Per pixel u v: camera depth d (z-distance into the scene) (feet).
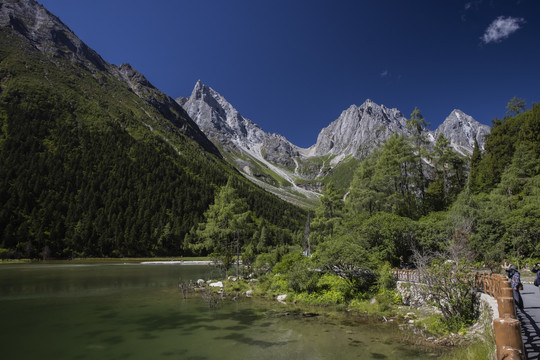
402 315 72.28
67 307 89.76
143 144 628.28
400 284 85.10
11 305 92.94
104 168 481.05
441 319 59.77
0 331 64.95
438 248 104.94
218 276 168.04
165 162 592.19
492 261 98.84
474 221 113.80
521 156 155.74
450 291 58.13
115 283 144.25
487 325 44.83
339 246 95.50
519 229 105.40
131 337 60.49
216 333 62.85
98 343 56.85
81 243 343.87
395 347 51.83
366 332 61.36
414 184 168.25
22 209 339.57
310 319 73.41
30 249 300.40
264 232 402.31
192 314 80.28
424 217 136.05
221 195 224.53
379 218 117.08
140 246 381.40
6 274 180.04
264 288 113.60
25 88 570.46
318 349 52.16
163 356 50.16
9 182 361.30
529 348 32.63
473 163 233.14
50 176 406.82
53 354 51.16
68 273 189.47
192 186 556.10
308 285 96.68
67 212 369.91
